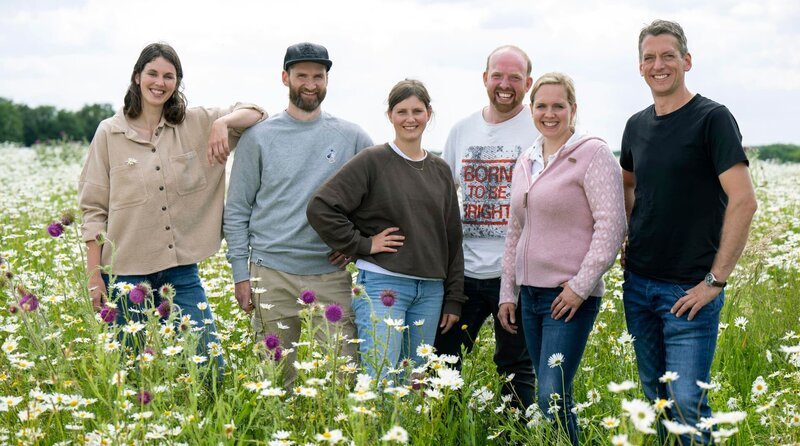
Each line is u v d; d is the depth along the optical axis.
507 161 4.71
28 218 10.14
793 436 3.62
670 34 3.68
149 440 3.26
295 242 4.73
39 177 16.00
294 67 4.64
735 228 3.54
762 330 5.61
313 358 3.83
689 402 3.63
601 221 3.89
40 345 3.91
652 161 3.77
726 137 3.53
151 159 4.71
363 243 4.42
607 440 3.65
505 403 4.20
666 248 3.77
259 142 4.73
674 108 3.76
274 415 3.41
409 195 4.46
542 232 4.09
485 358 5.07
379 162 4.48
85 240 4.67
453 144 5.00
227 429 3.16
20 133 36.66
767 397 4.21
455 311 4.68
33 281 5.73
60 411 3.68
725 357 5.13
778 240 8.51
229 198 4.84
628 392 4.34
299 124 4.76
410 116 4.45
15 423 3.67
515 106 4.73
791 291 6.20
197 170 4.84
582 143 4.02
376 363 3.73
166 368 3.59
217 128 4.65
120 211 4.66
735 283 6.25
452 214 4.65
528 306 4.23
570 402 4.04
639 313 3.98
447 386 3.52
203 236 4.87
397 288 4.45
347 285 4.91
